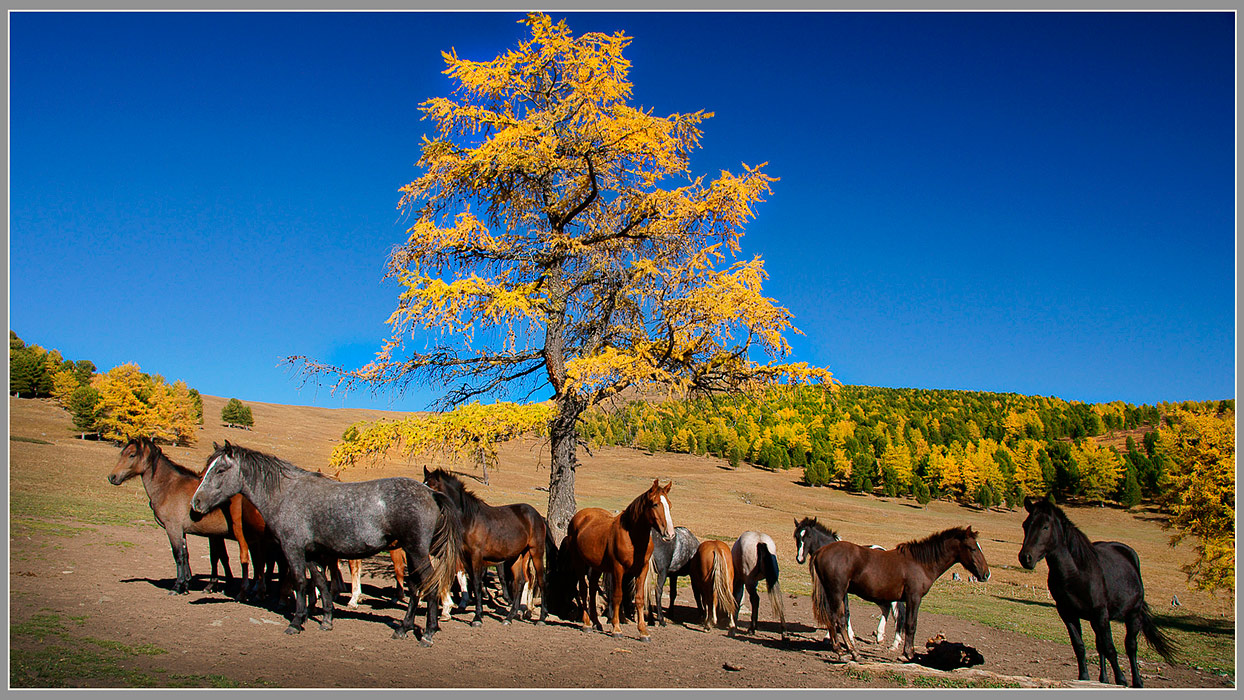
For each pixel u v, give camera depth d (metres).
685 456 127.00
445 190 12.94
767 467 123.00
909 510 95.88
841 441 133.88
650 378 12.05
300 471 9.03
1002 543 64.25
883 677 7.81
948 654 9.07
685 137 13.34
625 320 13.70
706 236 13.28
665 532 9.38
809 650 10.01
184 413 78.19
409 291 11.51
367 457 12.80
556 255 13.32
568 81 13.11
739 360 12.52
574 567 11.57
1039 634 13.94
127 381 72.31
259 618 8.87
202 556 15.82
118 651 6.62
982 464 110.56
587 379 11.55
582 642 9.42
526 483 71.12
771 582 10.91
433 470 10.12
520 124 12.34
